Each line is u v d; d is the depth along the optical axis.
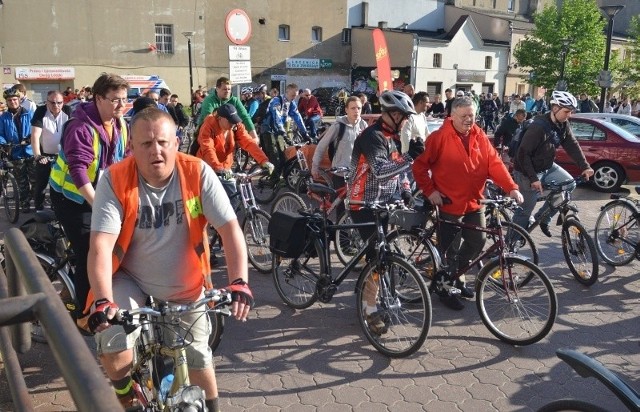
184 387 2.29
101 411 1.08
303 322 4.85
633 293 5.61
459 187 4.84
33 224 4.20
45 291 1.52
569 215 5.91
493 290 4.73
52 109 7.49
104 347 2.66
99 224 2.53
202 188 2.66
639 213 6.18
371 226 4.58
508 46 39.84
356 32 37.66
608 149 10.79
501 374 4.04
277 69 35.12
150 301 2.72
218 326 3.86
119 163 2.62
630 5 46.69
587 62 29.83
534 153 6.06
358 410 3.57
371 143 4.60
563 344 4.52
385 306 4.27
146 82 29.20
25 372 3.91
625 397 2.44
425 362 4.19
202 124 5.92
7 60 26.55
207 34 31.98
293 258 4.85
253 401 3.67
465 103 4.72
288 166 9.70
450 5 43.28
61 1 27.48
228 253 2.65
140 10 29.66
